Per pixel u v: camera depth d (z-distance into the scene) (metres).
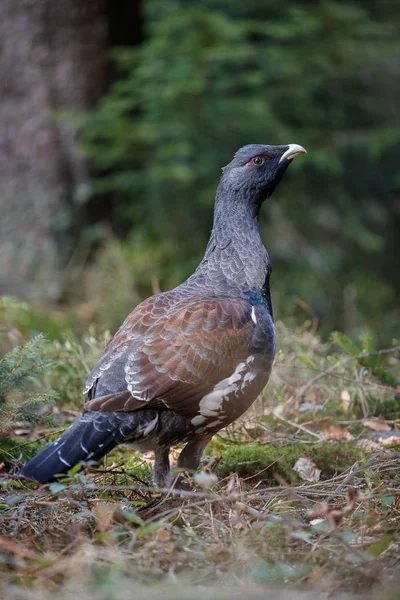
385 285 23.84
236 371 8.25
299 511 7.85
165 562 6.59
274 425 10.70
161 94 20.38
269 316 8.94
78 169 21.14
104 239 21.36
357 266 24.64
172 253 21.89
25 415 8.97
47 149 20.83
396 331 21.55
